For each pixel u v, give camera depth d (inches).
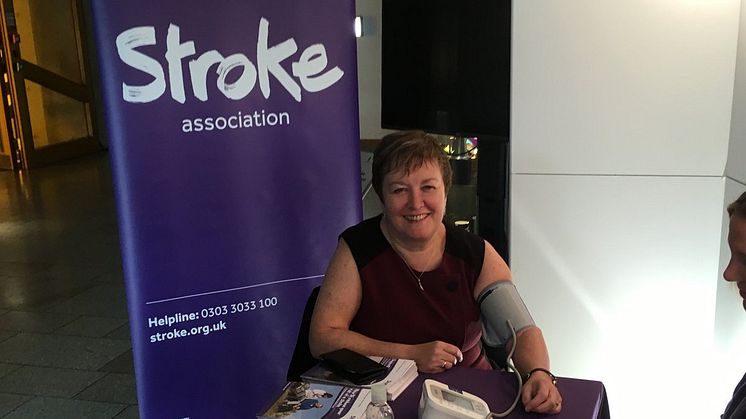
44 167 298.0
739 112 79.6
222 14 79.0
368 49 214.8
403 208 67.6
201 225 82.6
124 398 115.1
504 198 114.0
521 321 67.3
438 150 70.1
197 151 80.7
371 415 52.3
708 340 89.7
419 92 123.2
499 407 56.1
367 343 66.1
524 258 92.7
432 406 51.3
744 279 56.2
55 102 308.8
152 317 82.7
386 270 69.7
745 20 77.3
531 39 86.0
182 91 78.7
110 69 75.9
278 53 82.3
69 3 310.0
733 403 57.4
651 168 86.4
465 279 70.3
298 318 90.0
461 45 113.2
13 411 111.6
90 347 134.3
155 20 76.4
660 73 83.4
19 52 285.7
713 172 84.7
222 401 88.4
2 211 233.8
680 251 88.0
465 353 70.9
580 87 86.0
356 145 89.1
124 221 79.6
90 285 167.2
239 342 87.6
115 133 77.3
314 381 59.7
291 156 85.5
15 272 176.9
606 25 83.6
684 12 81.3
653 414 93.2
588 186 88.7
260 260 86.4
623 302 91.2
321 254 89.5
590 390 58.4
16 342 137.2
